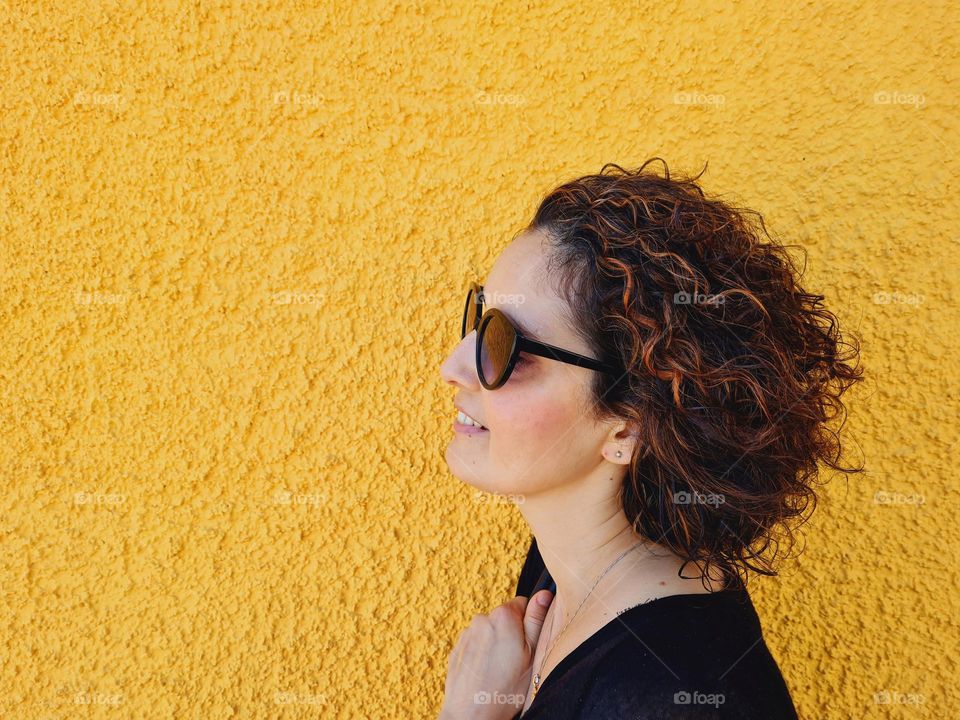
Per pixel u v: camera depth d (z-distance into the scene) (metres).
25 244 0.81
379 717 0.89
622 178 0.53
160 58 0.79
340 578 0.89
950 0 0.79
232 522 0.87
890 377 0.84
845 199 0.83
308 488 0.88
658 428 0.47
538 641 0.63
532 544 0.74
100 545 0.85
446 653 0.90
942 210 0.82
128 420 0.85
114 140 0.81
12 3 0.76
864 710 0.88
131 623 0.86
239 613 0.87
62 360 0.83
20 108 0.78
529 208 0.86
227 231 0.84
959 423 0.84
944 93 0.80
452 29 0.82
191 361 0.85
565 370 0.49
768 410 0.48
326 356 0.87
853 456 0.86
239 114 0.82
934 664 0.87
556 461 0.51
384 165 0.85
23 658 0.85
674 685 0.42
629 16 0.82
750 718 0.41
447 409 0.88
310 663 0.88
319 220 0.85
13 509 0.83
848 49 0.81
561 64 0.84
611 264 0.47
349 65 0.82
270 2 0.80
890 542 0.86
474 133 0.85
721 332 0.47
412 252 0.86
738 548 0.53
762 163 0.84
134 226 0.82
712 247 0.49
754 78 0.83
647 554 0.52
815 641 0.88
